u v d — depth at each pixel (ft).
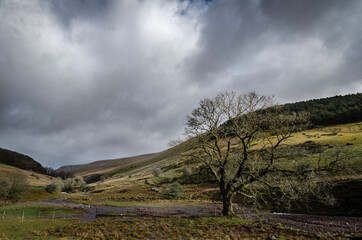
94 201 199.72
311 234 69.05
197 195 204.74
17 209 139.13
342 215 102.01
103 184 422.41
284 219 97.86
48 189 269.03
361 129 308.81
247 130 87.40
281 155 84.94
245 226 79.05
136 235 69.97
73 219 102.47
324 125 423.64
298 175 79.97
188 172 291.99
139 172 550.77
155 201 191.31
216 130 95.04
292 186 78.74
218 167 98.53
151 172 438.81
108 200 207.41
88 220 100.78
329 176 130.52
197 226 80.59
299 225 85.15
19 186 211.00
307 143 223.51
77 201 203.00
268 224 83.41
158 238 67.15
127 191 275.18
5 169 513.04
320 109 537.65
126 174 631.97
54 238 66.59
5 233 71.20
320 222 90.53
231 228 76.18
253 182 89.56
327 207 112.98
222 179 94.02
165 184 274.57
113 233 72.90
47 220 97.45
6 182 200.54
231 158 93.71
